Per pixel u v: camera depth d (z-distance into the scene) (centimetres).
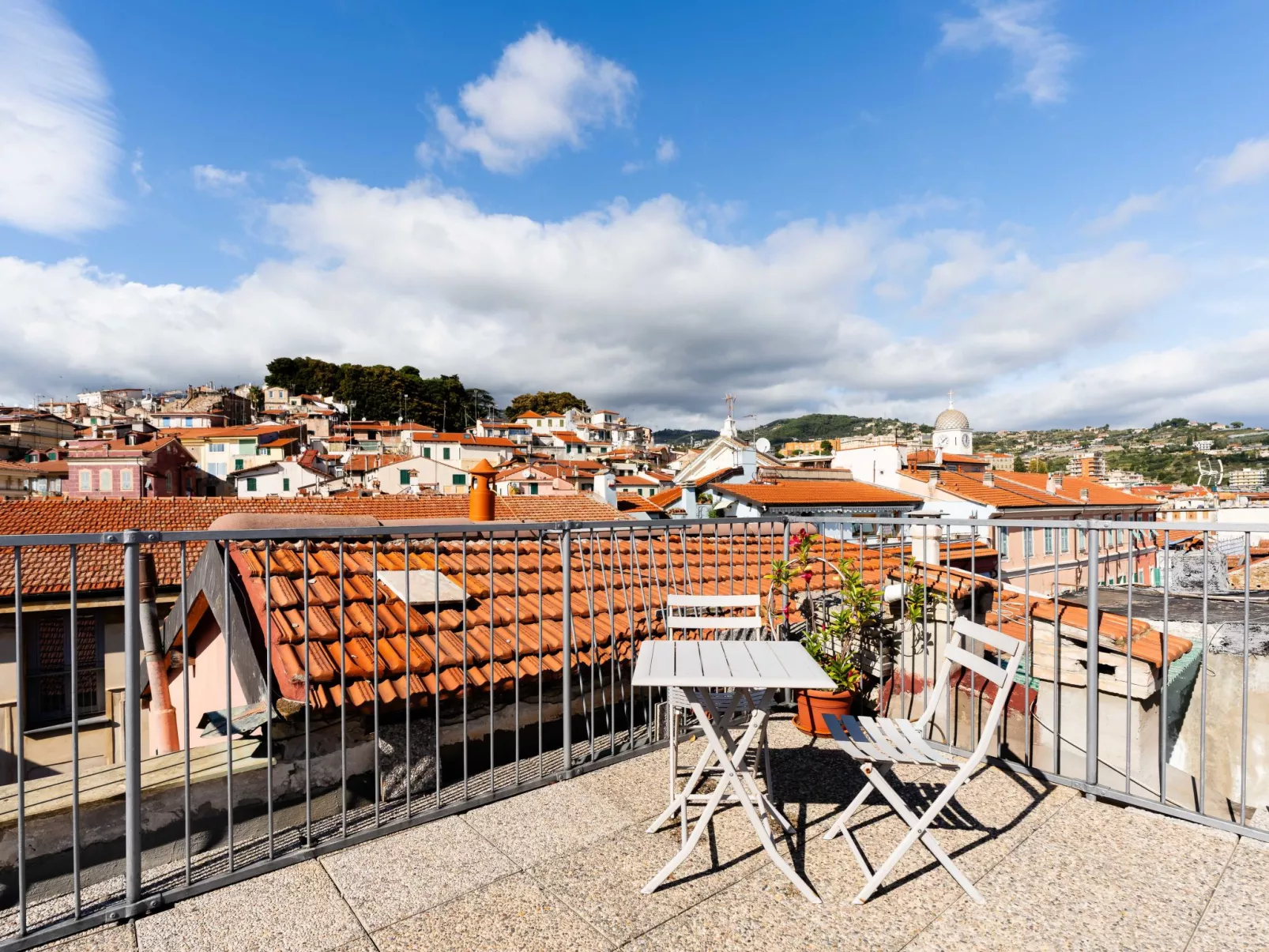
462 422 12531
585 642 464
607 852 305
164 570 1467
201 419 8425
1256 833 305
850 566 545
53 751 1438
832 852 304
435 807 339
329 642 380
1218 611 537
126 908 256
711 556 669
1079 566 616
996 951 239
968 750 414
